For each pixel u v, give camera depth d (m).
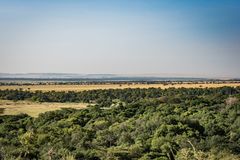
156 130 57.12
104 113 75.75
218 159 46.69
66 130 63.31
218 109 74.38
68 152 46.72
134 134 58.38
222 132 59.38
